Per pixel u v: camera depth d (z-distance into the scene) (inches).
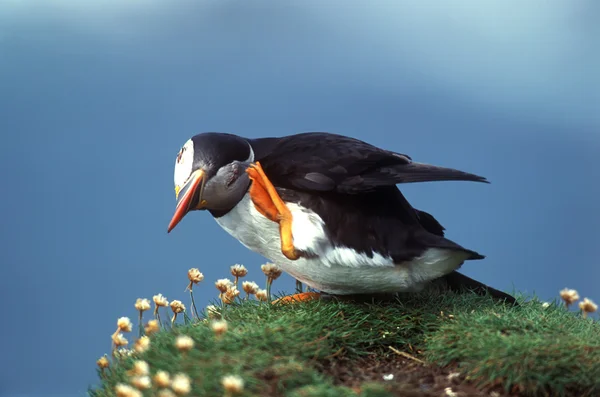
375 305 343.9
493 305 353.7
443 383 285.6
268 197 312.5
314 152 315.3
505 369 277.1
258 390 255.4
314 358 294.8
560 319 331.9
